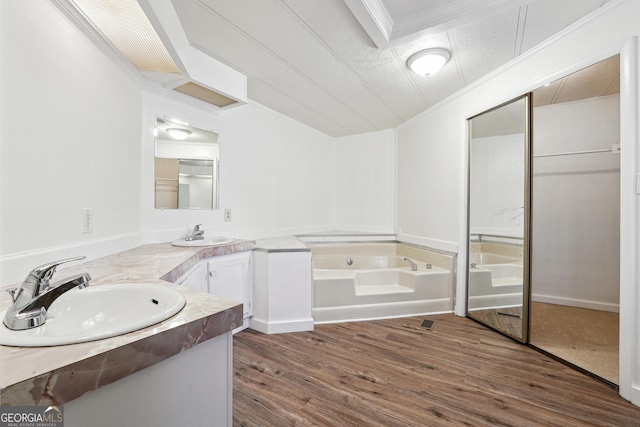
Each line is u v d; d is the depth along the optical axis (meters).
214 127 2.51
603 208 2.72
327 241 3.50
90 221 1.39
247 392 1.50
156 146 2.06
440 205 2.88
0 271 0.91
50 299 0.70
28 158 1.02
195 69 1.87
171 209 2.18
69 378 0.47
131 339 0.56
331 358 1.85
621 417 1.31
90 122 1.38
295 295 2.29
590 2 1.43
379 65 2.11
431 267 2.90
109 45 1.49
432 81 2.38
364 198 3.91
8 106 0.94
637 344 1.38
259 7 1.49
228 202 2.67
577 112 2.79
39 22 1.07
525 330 2.04
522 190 2.12
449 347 2.01
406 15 1.61
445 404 1.41
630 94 1.36
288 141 3.37
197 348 0.70
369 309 2.55
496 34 1.72
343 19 1.59
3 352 0.51
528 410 1.36
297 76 2.29
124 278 1.07
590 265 2.77
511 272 2.18
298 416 1.32
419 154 3.20
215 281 1.96
